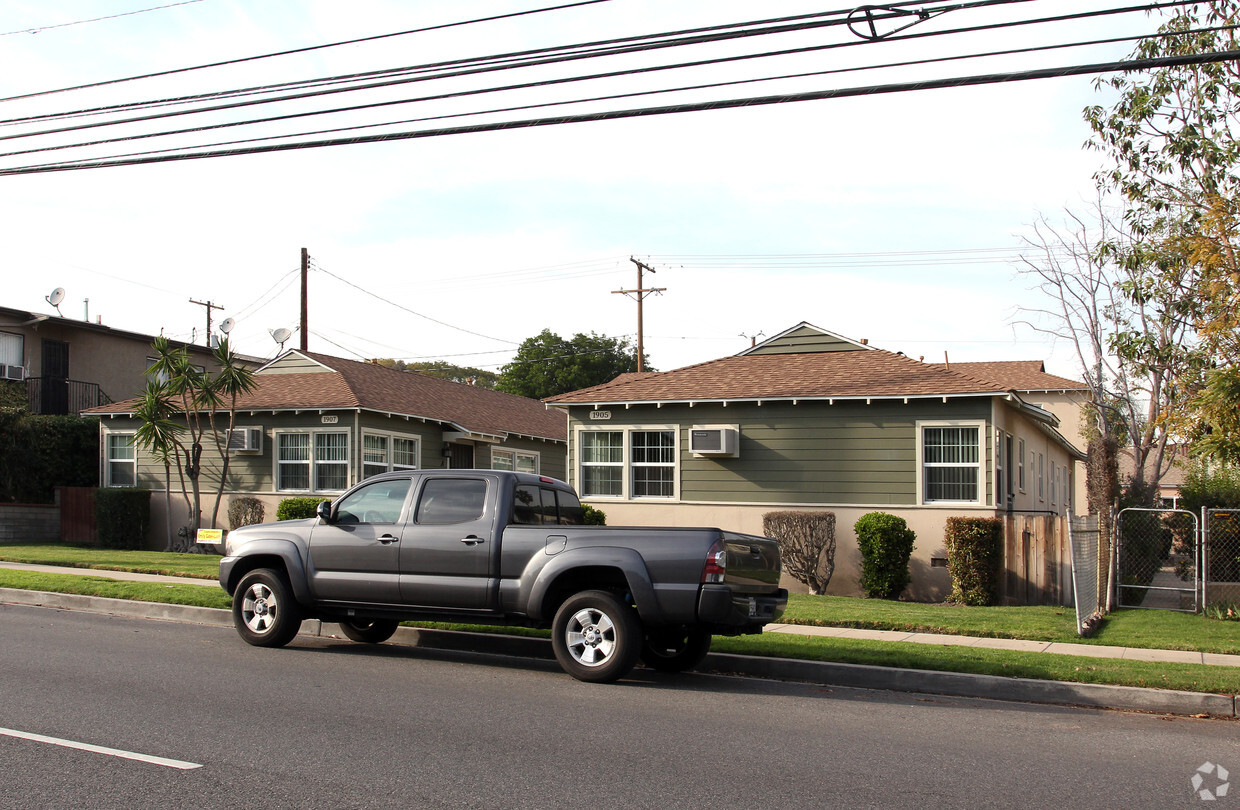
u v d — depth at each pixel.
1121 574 16.95
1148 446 23.14
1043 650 11.52
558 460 36.41
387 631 12.47
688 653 10.70
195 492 24.53
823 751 7.17
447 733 7.38
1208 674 9.83
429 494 10.84
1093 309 23.00
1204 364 18.45
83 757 6.46
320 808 5.56
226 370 24.11
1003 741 7.71
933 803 5.93
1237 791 6.36
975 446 18.66
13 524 25.95
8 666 9.73
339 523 11.23
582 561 9.82
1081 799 6.10
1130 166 18.56
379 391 27.34
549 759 6.70
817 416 19.78
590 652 9.85
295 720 7.68
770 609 10.20
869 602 16.33
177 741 6.93
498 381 62.34
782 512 19.22
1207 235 16.05
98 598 14.70
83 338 34.00
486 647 11.95
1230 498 26.67
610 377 61.06
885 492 19.14
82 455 29.44
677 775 6.39
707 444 20.08
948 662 10.39
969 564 17.30
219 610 13.78
